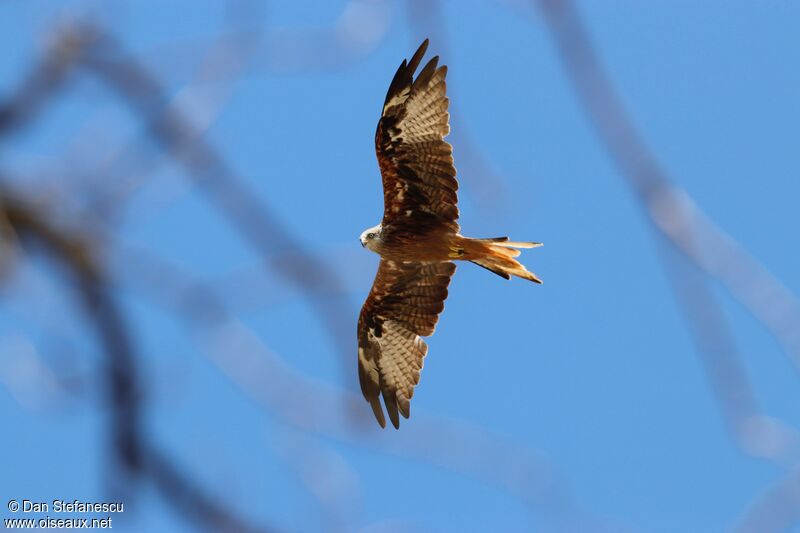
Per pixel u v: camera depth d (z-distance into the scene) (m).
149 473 8.57
